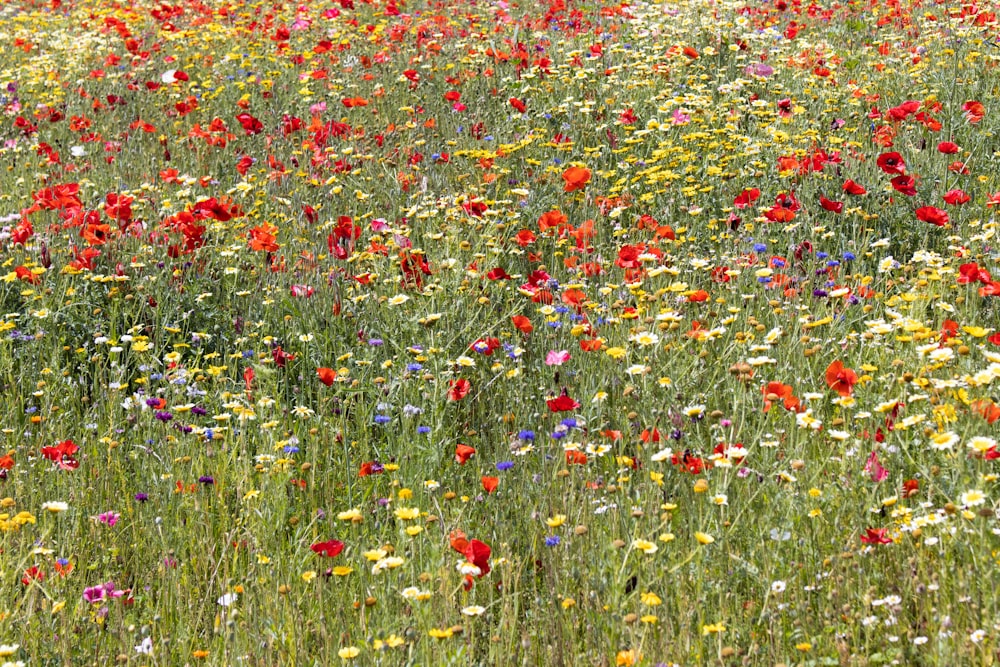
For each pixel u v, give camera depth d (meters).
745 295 6.04
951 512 3.73
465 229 7.45
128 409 5.56
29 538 4.51
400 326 6.11
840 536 4.02
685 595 3.81
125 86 12.28
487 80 11.44
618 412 5.05
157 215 8.07
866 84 9.84
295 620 3.91
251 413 5.21
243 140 10.17
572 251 7.07
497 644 3.71
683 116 8.63
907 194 6.87
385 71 12.09
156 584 4.43
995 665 3.29
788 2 14.29
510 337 6.02
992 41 10.43
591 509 4.37
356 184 8.45
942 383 4.44
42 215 8.11
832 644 3.57
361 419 5.40
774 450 4.59
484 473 5.02
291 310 6.41
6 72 12.50
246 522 4.62
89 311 6.46
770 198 7.75
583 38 12.48
